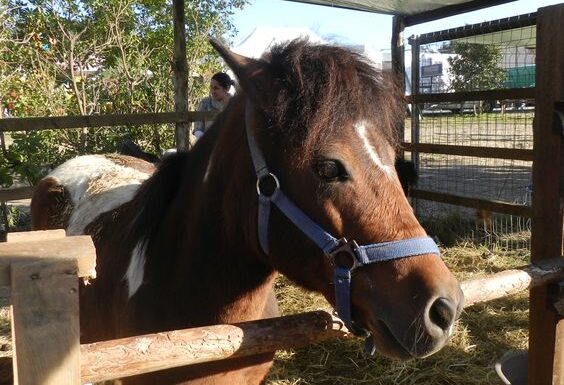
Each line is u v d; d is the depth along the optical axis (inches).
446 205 263.1
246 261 62.6
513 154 192.2
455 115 257.3
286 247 55.4
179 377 63.2
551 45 72.8
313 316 55.9
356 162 50.8
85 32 363.9
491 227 221.6
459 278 174.2
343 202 51.1
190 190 69.5
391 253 49.6
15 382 40.5
